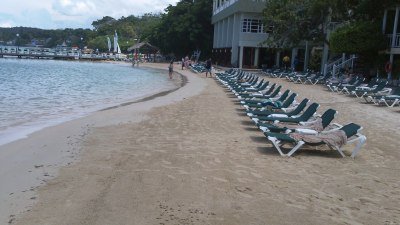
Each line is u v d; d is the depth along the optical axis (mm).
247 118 13953
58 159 8672
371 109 16266
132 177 7246
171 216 5535
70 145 10023
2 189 6750
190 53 72438
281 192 6539
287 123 12031
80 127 12422
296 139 8742
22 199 6242
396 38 26484
